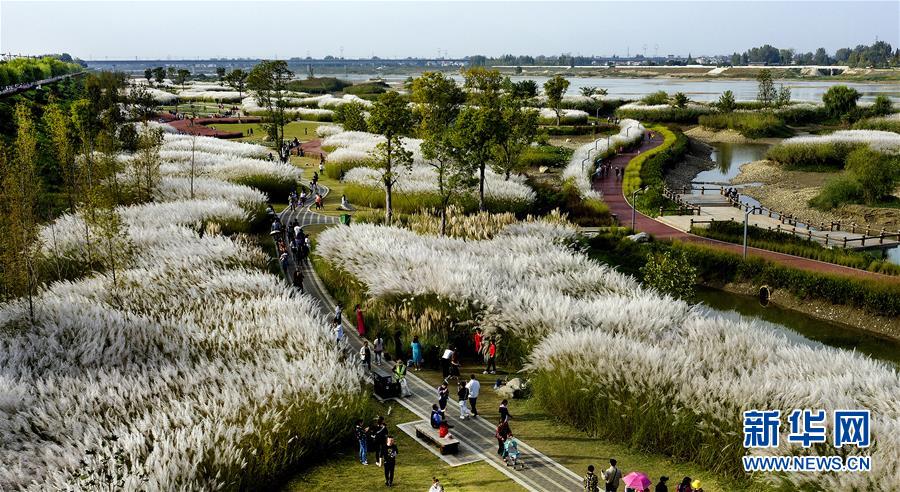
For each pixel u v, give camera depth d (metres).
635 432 22.92
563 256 39.88
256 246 45.09
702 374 24.64
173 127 105.50
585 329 28.00
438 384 28.09
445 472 21.17
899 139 95.81
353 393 24.45
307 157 88.38
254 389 23.19
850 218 60.94
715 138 123.31
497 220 50.12
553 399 25.22
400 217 53.66
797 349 27.12
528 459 22.05
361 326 32.31
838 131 110.12
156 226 44.38
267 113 121.31
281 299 32.38
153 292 33.38
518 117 66.25
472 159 48.22
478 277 34.00
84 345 26.67
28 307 30.06
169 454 19.25
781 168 89.38
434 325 31.67
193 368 26.17
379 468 21.59
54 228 40.38
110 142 52.62
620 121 136.62
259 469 20.20
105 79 121.06
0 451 19.86
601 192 71.06
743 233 51.09
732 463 20.92
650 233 53.56
